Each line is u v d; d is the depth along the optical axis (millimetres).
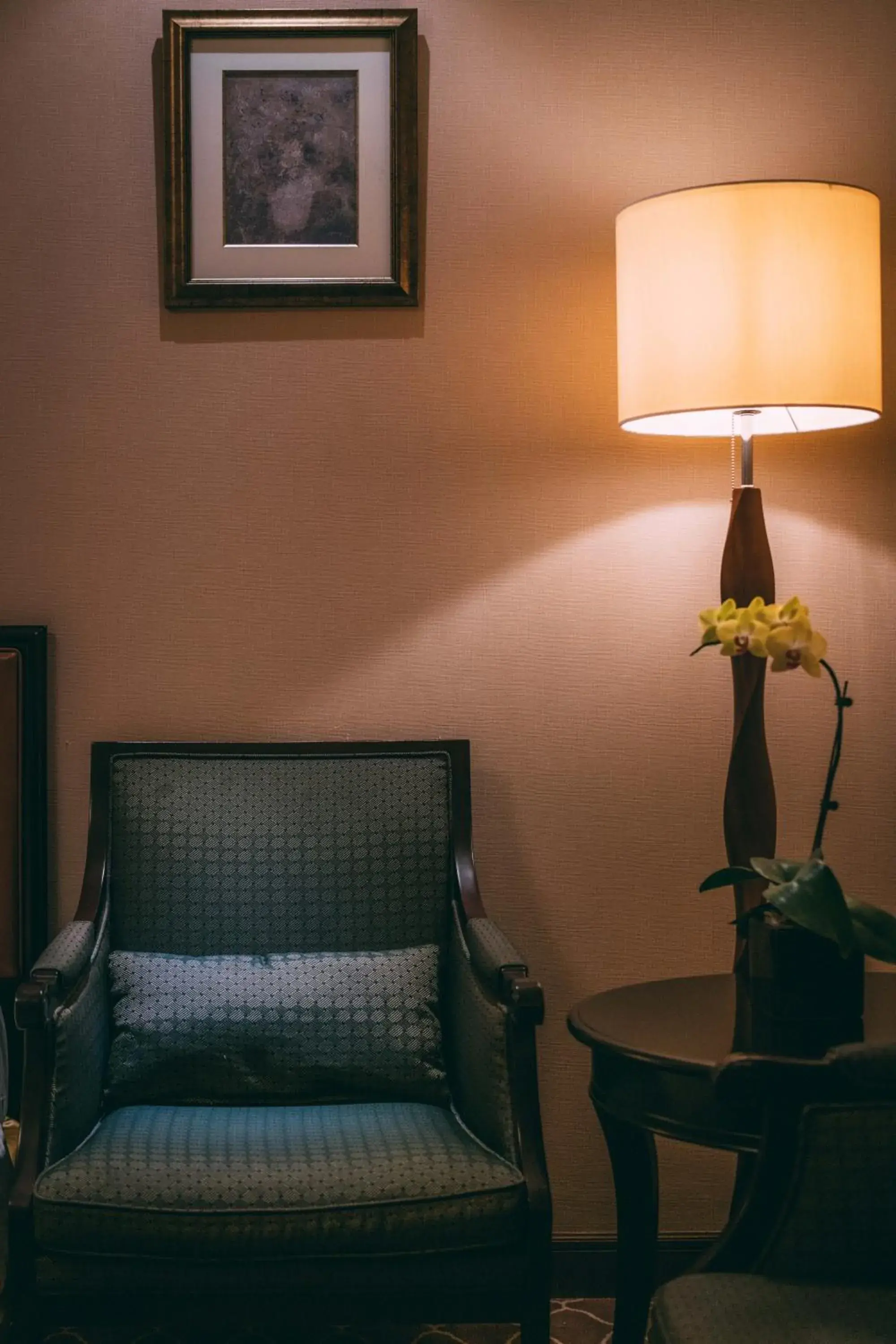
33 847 2215
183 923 2053
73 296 2262
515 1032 1703
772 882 1697
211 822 2092
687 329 1847
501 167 2268
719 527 2291
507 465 2281
